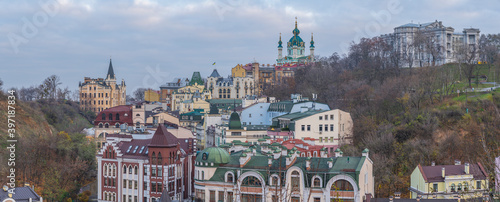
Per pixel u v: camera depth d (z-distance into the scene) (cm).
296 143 16175
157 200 13275
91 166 19325
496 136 16350
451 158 16638
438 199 11894
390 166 16400
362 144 18912
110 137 15762
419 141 17525
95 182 19025
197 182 13412
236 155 13562
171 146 14775
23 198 11662
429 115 19388
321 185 12269
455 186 13888
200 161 13412
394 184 15438
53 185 15712
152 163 14675
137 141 15512
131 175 15000
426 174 13938
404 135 18762
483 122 18475
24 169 16112
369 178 12938
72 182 17088
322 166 12494
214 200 13175
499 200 6316
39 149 17512
